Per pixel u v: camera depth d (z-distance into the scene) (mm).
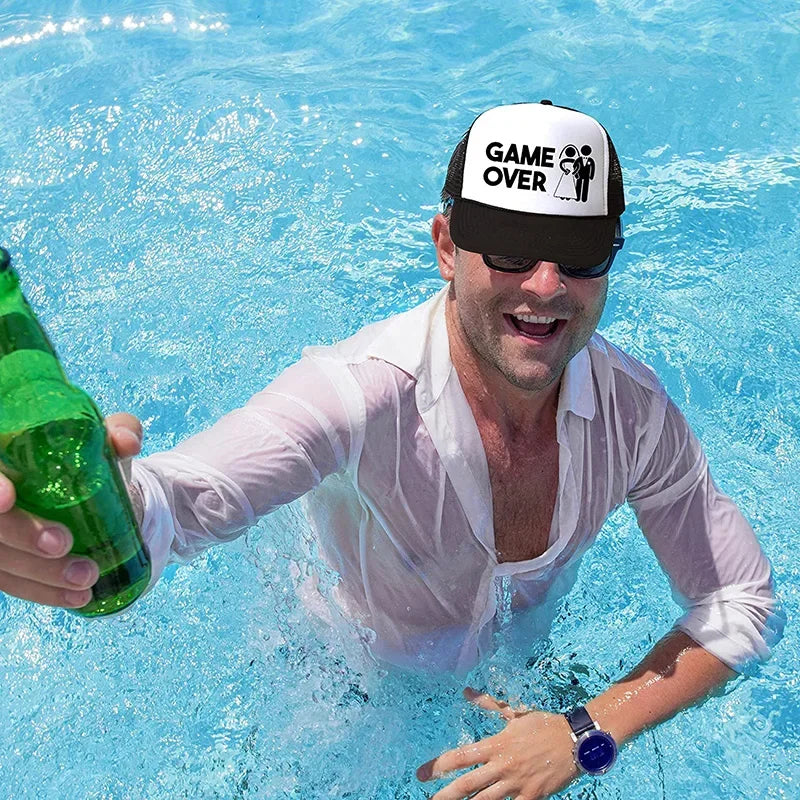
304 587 2314
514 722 2041
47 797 2354
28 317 1293
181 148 3996
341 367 1874
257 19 4723
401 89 4312
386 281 3549
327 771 2332
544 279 1710
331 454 1842
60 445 1281
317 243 3678
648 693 2064
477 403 1892
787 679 2549
